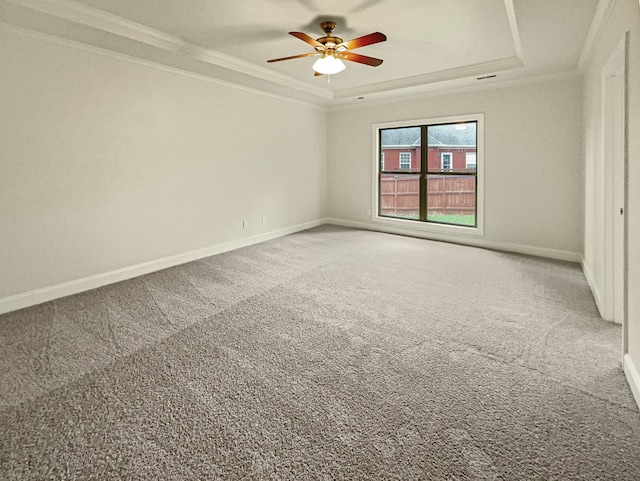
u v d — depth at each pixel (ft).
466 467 4.64
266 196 18.61
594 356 7.34
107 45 11.11
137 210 13.01
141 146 12.96
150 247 13.55
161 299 10.74
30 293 10.43
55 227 10.87
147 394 6.22
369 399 6.03
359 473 4.56
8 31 9.56
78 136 11.21
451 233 18.29
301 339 8.18
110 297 10.95
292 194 20.30
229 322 9.11
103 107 11.76
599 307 9.70
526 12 8.67
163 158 13.73
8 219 9.94
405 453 4.88
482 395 6.12
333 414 5.67
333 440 5.13
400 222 20.10
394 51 12.91
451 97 17.49
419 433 5.25
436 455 4.84
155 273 13.35
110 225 12.25
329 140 22.52
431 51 12.89
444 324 8.91
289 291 11.34
